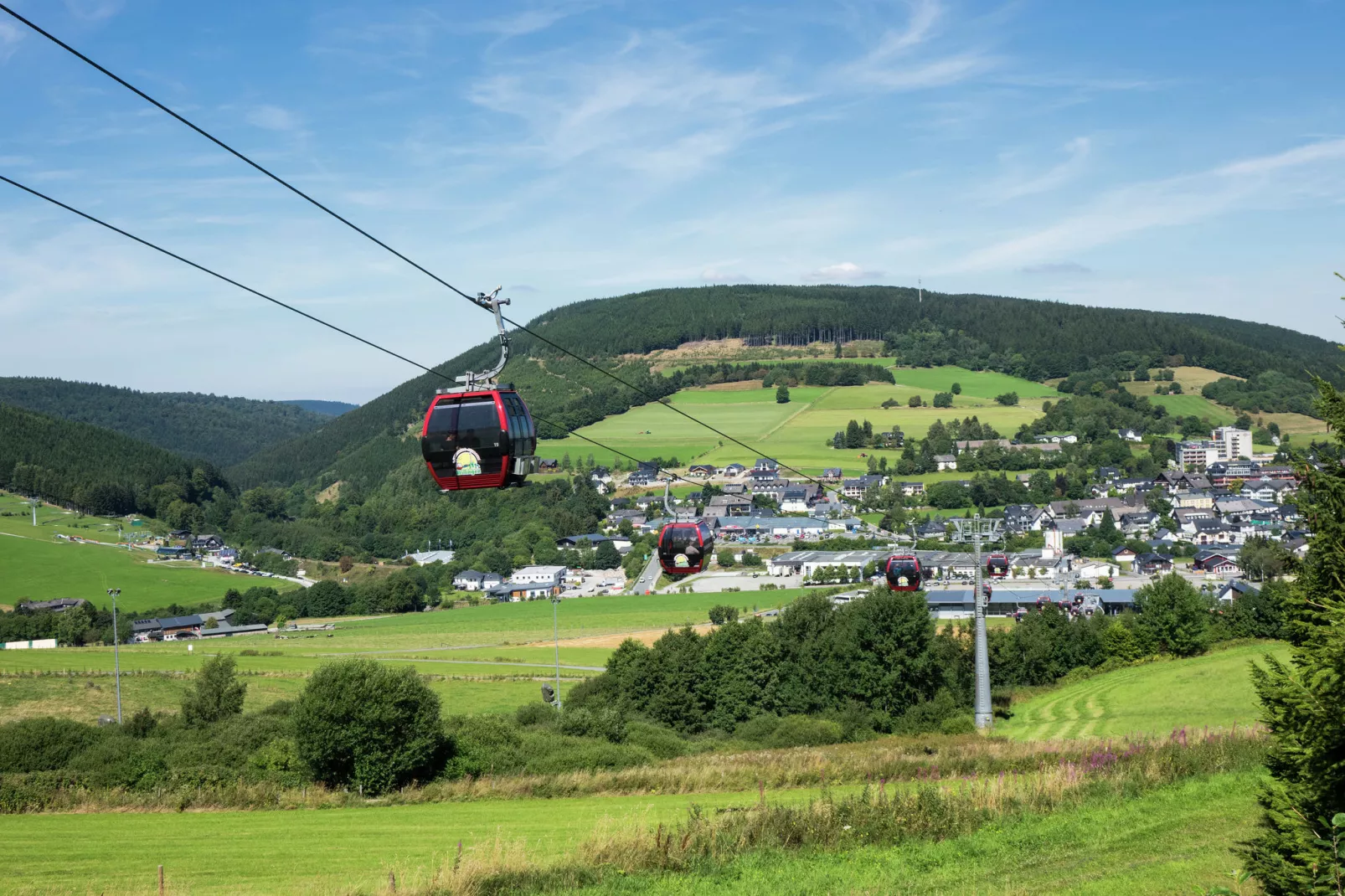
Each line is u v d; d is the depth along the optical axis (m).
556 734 68.25
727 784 48.28
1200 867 23.53
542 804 47.09
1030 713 83.38
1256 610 104.19
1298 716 17.44
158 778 53.75
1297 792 18.34
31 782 52.31
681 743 71.25
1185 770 35.25
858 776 47.34
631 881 26.25
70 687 108.44
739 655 92.00
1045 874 24.56
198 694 81.88
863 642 89.56
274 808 49.75
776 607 158.25
